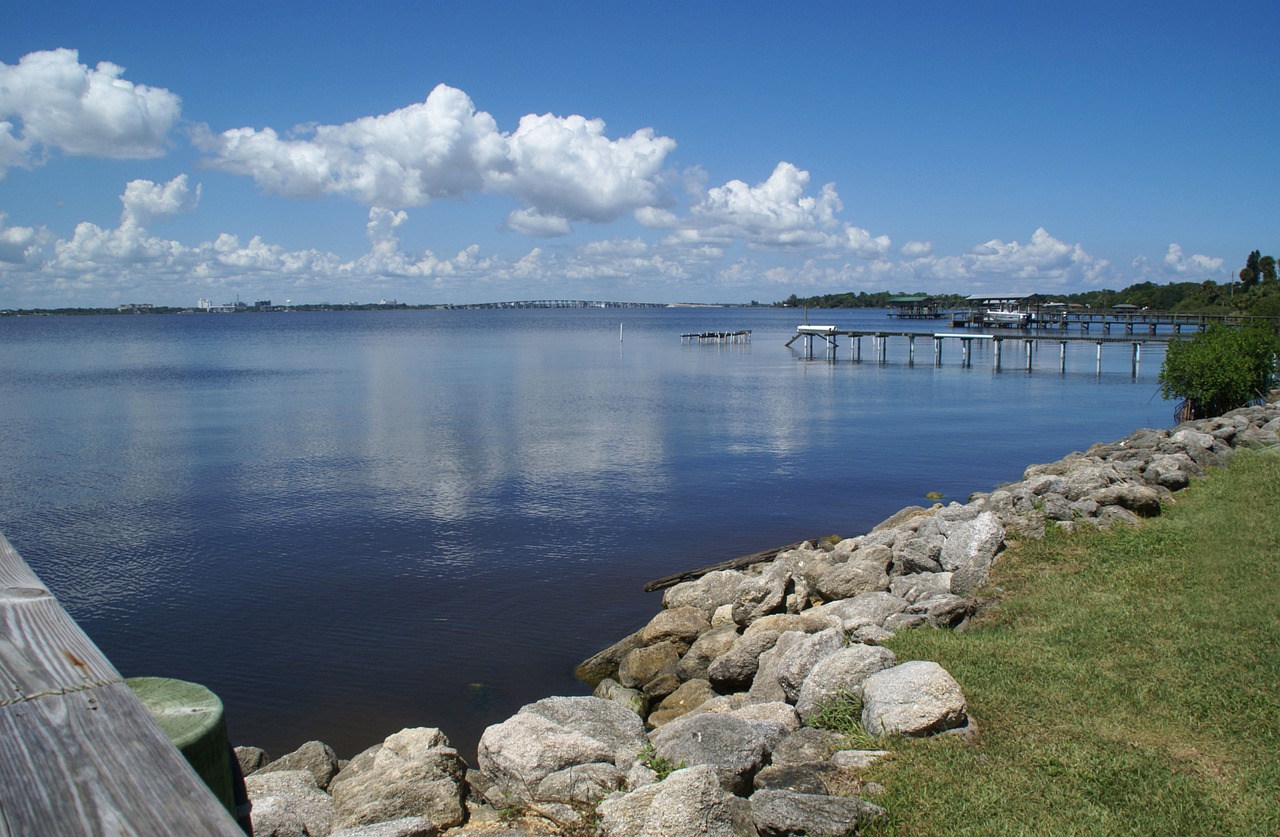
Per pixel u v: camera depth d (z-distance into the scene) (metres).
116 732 1.60
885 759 6.82
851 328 135.38
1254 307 83.00
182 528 20.77
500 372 67.06
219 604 15.79
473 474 27.03
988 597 10.98
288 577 17.28
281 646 13.95
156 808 1.41
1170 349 30.59
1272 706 7.39
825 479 26.59
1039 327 111.00
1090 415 41.09
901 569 13.41
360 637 14.32
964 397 48.75
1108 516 13.18
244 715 11.75
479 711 11.90
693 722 7.50
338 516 21.91
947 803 6.17
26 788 1.41
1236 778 6.42
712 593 14.76
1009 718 7.43
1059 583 10.97
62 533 20.33
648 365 74.50
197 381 59.00
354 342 120.12
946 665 8.54
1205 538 12.02
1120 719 7.36
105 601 15.97
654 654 12.82
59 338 138.12
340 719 11.63
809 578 14.67
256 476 26.66
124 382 58.25
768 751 7.36
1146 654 8.59
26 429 36.34
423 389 53.44
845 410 42.88
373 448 31.64
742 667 10.98
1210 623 9.21
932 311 161.50
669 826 5.89
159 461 29.09
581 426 37.28
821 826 5.73
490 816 7.17
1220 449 17.72
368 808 7.04
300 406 44.38
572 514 22.25
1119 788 6.32
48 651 1.83
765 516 22.22
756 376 63.09
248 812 2.38
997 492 14.84
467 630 14.66
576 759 7.56
